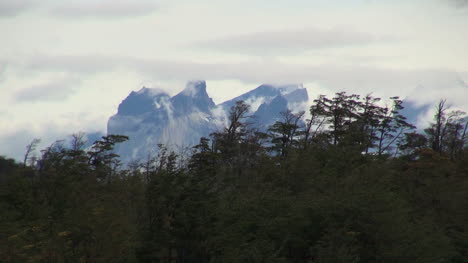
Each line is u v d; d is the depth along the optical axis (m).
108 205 151.00
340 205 159.75
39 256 121.06
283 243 146.88
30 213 159.00
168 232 172.38
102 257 137.50
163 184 178.50
